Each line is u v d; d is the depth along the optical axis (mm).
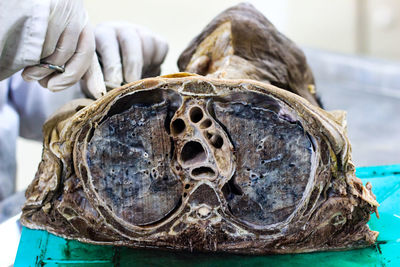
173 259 690
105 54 891
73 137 641
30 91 1205
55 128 672
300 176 646
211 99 628
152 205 668
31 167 1681
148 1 2137
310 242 682
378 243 701
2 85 1148
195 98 626
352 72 1599
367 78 1579
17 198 981
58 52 726
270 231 671
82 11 738
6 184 1148
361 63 1593
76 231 705
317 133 629
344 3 1899
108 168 653
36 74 743
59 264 689
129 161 652
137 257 695
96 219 679
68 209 685
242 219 668
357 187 661
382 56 1919
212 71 849
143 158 651
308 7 1971
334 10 1930
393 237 710
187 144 655
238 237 680
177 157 647
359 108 1465
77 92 1193
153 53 1011
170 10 2090
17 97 1213
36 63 712
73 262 691
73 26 716
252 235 676
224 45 842
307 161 642
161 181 659
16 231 781
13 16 681
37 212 712
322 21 1971
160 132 644
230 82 614
